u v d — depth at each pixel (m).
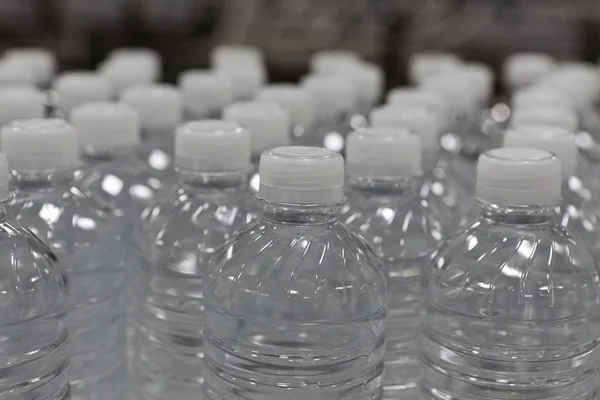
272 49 1.17
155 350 0.60
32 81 0.79
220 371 0.53
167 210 0.59
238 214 0.58
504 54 1.18
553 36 1.17
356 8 1.17
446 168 0.71
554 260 0.52
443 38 1.18
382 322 0.53
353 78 0.82
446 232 0.60
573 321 0.52
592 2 1.16
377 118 0.63
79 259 0.58
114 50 1.22
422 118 0.63
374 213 0.58
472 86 0.85
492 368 0.53
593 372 0.53
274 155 0.50
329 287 0.51
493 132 0.83
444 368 0.54
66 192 0.58
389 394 0.58
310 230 0.52
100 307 0.60
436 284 0.54
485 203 0.52
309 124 0.70
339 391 0.52
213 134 0.55
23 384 0.50
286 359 0.52
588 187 0.67
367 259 0.53
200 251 0.58
